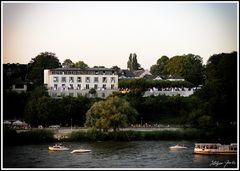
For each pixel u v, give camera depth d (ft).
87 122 522.06
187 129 527.81
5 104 564.30
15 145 478.59
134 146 475.72
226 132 525.75
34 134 492.95
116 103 526.57
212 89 571.28
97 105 520.01
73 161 412.16
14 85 615.16
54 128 533.96
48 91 628.28
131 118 531.09
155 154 440.04
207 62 613.93
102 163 404.57
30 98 571.69
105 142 497.46
